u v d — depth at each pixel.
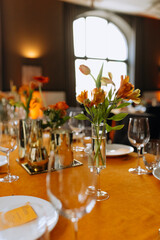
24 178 0.94
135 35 8.12
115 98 0.82
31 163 1.00
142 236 0.55
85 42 7.48
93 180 0.51
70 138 0.95
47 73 6.52
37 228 0.39
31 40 6.23
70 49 6.84
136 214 0.65
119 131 2.10
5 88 5.95
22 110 2.70
